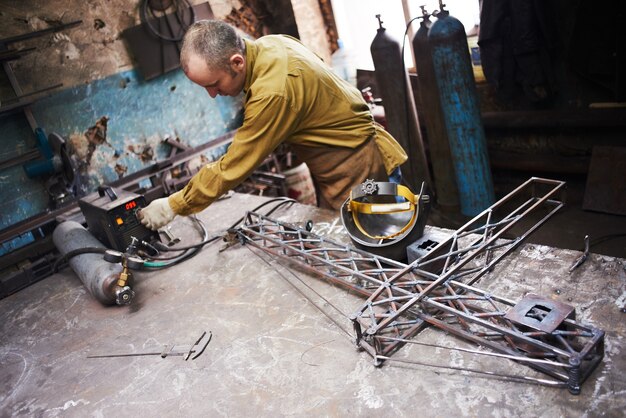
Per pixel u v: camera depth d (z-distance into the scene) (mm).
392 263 1733
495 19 3545
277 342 1659
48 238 3131
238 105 4992
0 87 3627
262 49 1896
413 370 1398
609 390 1185
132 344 1859
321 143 2068
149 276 2318
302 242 2059
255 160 1875
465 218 4020
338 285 1895
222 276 2174
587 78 3449
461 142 3607
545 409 1186
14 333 2146
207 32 1762
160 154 4539
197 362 1664
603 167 3525
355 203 1972
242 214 2785
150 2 4211
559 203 1860
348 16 5035
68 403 1632
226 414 1414
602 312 1408
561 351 1202
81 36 3953
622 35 3150
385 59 3799
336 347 1565
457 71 3391
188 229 2742
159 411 1494
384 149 2186
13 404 1695
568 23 3461
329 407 1346
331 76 1991
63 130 3965
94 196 2539
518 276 1646
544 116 3701
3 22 3629
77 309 2219
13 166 3650
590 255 1647
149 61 4277
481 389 1285
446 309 1470
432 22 3516
